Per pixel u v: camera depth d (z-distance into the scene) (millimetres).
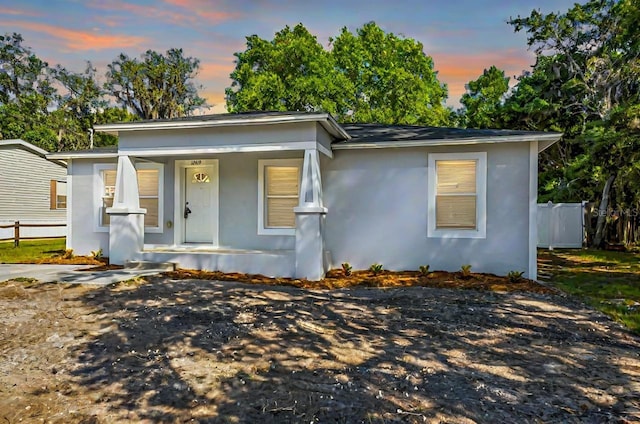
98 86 38750
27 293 6648
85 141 36688
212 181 10180
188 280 7918
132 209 9211
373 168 9023
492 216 8375
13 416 2824
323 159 9258
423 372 3600
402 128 10547
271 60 27391
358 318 5379
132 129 8867
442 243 8648
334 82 25672
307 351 4141
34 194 18438
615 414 2836
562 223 14812
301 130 8180
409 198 8828
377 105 27062
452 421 2744
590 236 14828
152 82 39094
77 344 4316
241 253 8898
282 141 8273
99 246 11039
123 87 38656
